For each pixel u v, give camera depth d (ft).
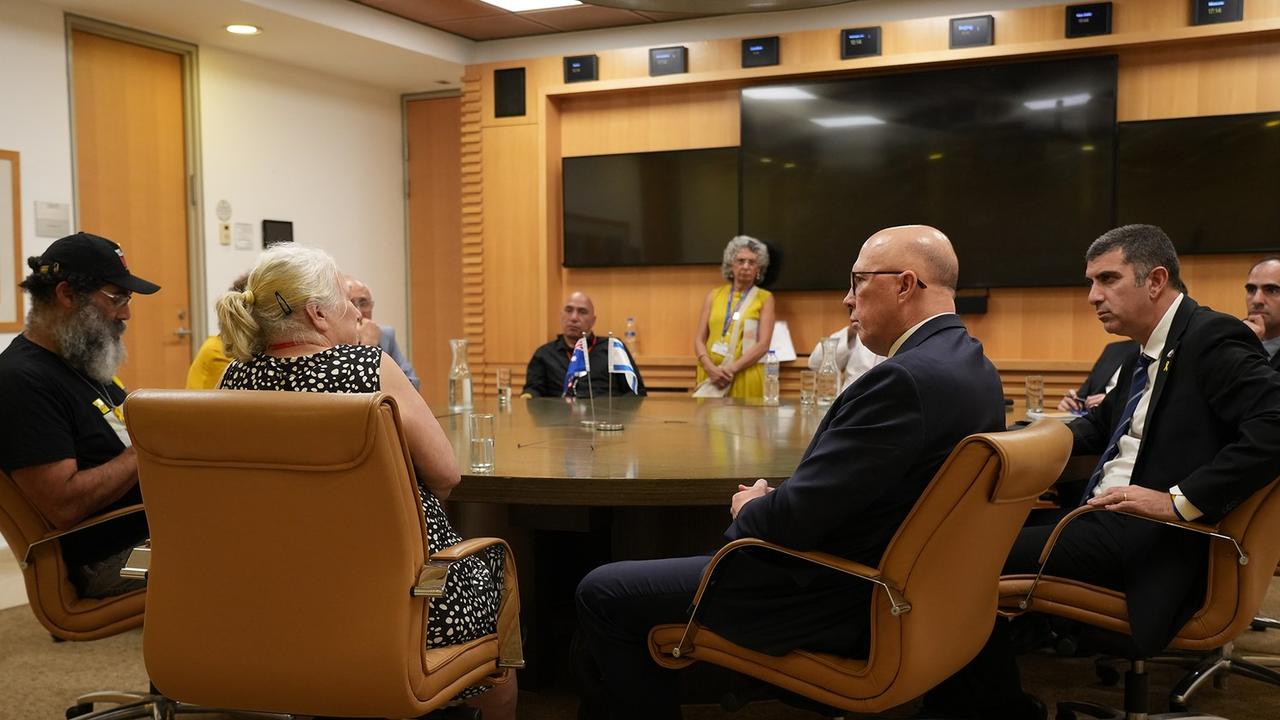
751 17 20.44
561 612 10.00
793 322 21.02
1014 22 18.71
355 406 5.11
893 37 19.47
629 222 21.90
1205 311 7.86
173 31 19.65
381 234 25.53
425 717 6.47
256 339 6.26
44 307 8.11
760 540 6.06
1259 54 17.74
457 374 13.33
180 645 5.64
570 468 8.21
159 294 20.10
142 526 8.22
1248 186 17.80
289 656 5.49
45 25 17.72
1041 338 19.45
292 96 22.76
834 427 6.08
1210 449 7.46
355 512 5.27
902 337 6.71
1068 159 18.70
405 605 5.41
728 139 21.27
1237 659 9.36
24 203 17.42
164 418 5.32
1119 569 7.52
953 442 5.99
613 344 15.21
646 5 11.21
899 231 6.77
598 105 22.20
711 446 9.50
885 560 5.65
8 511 7.53
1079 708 8.21
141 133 19.65
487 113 22.59
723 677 9.32
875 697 5.82
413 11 20.44
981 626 6.36
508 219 22.59
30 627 12.05
